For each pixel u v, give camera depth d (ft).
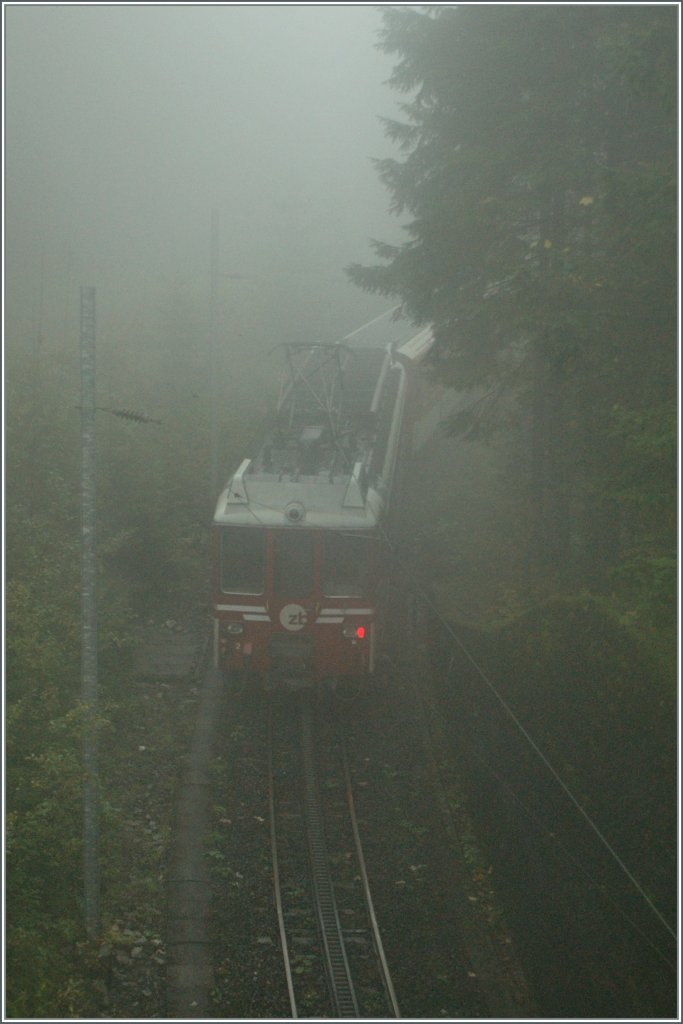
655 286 47.88
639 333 49.39
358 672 56.49
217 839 45.19
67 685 50.42
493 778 46.83
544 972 36.45
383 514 59.31
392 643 67.00
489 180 58.29
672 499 45.73
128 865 42.52
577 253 56.70
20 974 32.68
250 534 56.03
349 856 44.73
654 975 31.91
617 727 40.65
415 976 37.37
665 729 37.86
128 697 56.59
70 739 44.27
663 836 35.14
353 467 59.98
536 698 46.57
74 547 64.75
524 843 41.81
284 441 64.23
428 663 64.28
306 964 37.68
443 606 67.72
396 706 58.95
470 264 60.75
